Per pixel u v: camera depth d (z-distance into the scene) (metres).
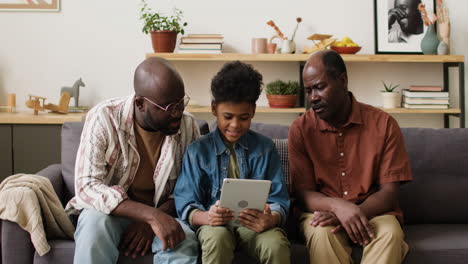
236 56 3.00
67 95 3.01
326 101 1.68
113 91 3.25
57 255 1.54
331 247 1.56
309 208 1.71
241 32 3.26
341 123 1.77
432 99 3.09
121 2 3.20
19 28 3.19
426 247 1.63
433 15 3.15
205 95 3.29
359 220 1.57
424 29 3.21
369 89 3.33
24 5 3.17
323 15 3.26
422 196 1.93
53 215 1.60
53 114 2.99
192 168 1.66
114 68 3.24
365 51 3.28
